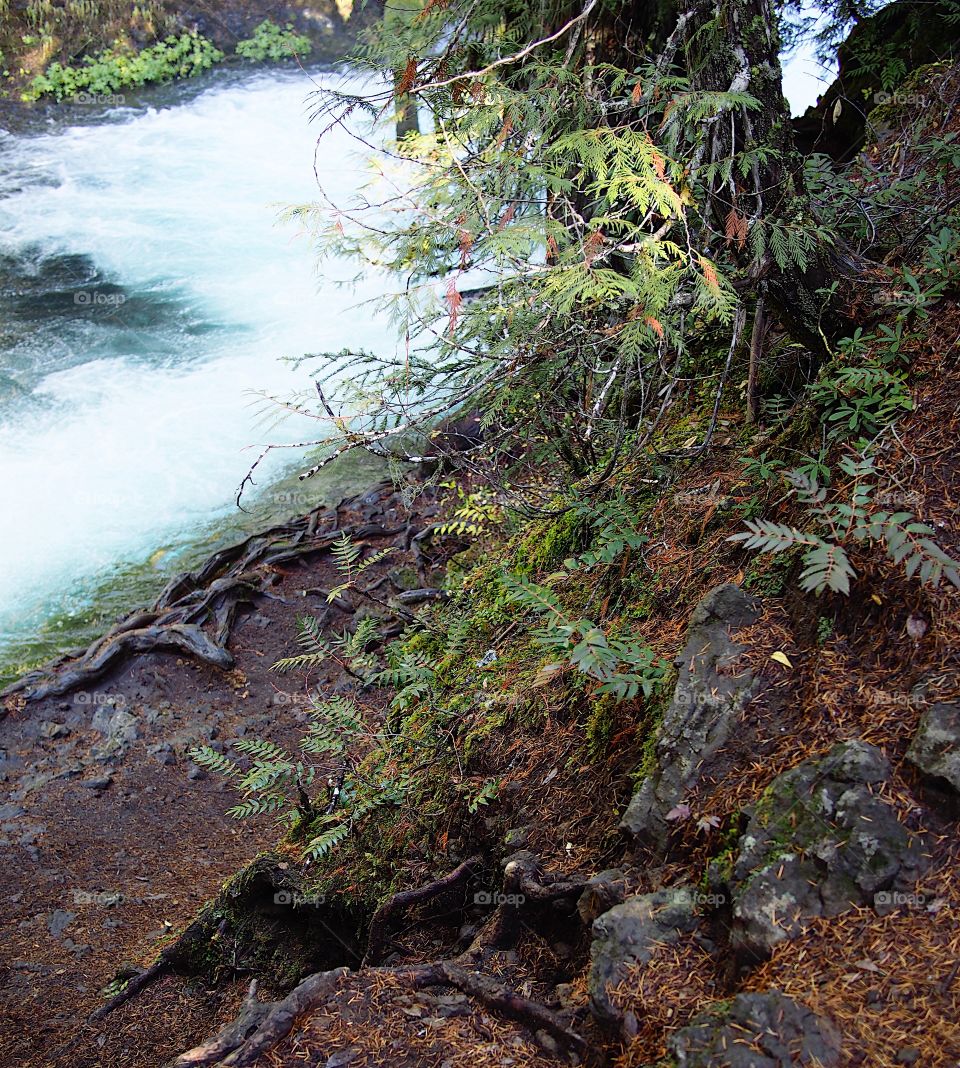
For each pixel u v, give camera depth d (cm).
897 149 510
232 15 2189
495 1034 270
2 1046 455
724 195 372
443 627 567
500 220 341
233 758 700
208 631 805
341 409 391
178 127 1931
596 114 388
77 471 1060
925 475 330
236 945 452
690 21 377
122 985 475
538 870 318
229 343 1279
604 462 492
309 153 1817
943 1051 212
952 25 580
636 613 399
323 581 856
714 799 289
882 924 239
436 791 420
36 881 591
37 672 778
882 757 265
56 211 1623
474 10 477
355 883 422
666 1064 228
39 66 2052
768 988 235
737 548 383
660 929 265
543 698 406
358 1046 269
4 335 1298
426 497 907
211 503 1004
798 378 443
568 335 402
